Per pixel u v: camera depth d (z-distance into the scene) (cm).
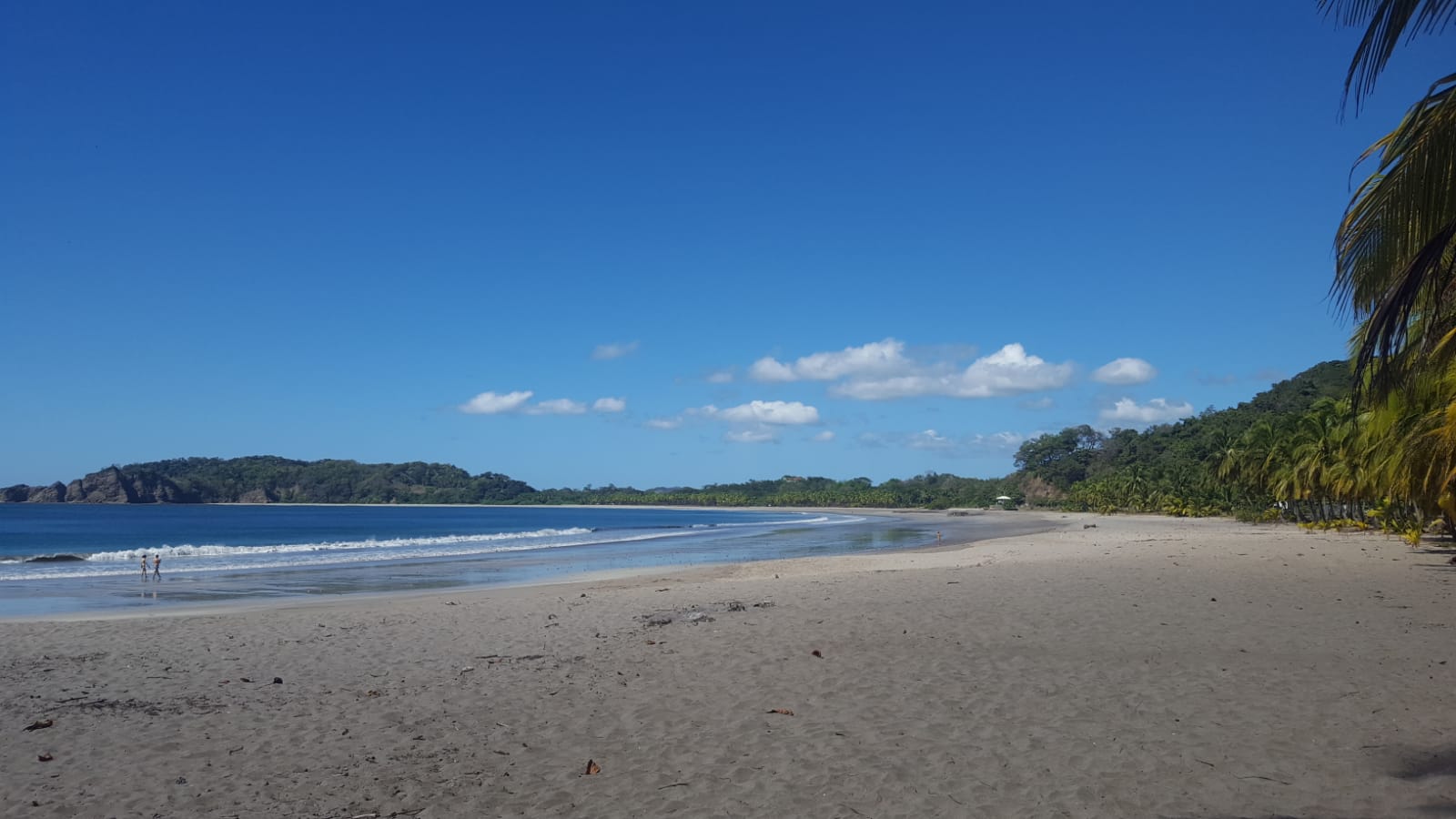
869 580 2197
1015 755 699
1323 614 1398
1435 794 586
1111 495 11800
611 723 835
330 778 691
